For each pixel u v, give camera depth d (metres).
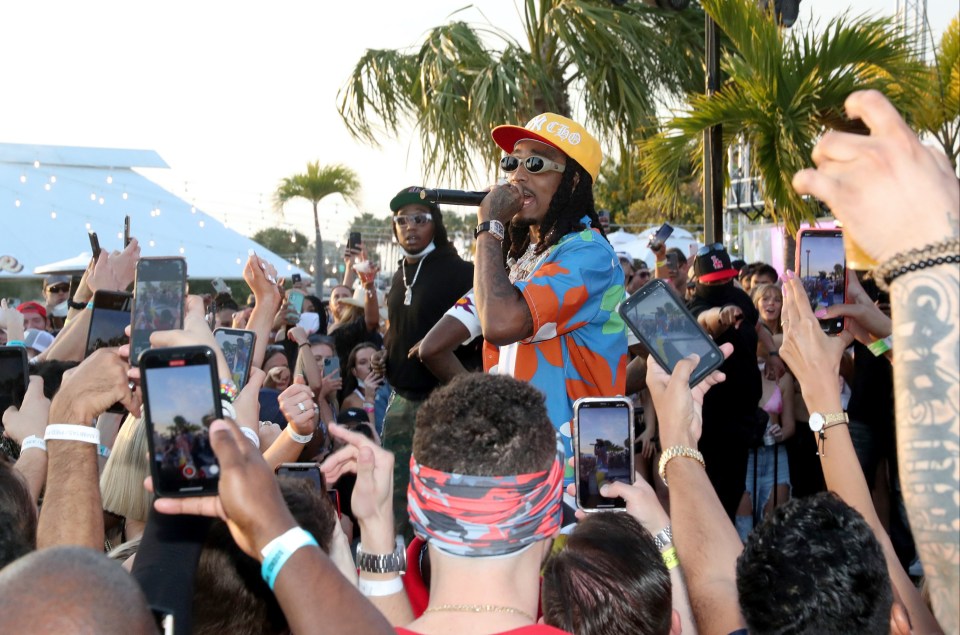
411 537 3.71
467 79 10.58
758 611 1.61
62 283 8.38
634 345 3.04
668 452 2.06
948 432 0.98
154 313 2.02
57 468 1.82
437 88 10.55
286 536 1.23
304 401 2.53
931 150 1.04
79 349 3.42
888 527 5.62
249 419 2.41
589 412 2.29
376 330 7.08
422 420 1.51
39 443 2.49
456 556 1.46
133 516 3.00
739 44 7.00
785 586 1.58
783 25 7.14
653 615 1.82
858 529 1.63
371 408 5.83
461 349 3.84
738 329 5.38
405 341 4.05
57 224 14.64
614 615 1.79
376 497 1.80
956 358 0.98
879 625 1.59
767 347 6.03
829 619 1.56
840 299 2.73
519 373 2.76
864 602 1.57
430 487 1.45
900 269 1.01
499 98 9.80
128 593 1.12
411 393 4.00
